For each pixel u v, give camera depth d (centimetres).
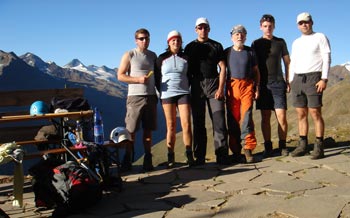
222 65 766
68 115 619
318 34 716
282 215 459
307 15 719
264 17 796
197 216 475
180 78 757
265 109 809
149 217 485
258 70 788
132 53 757
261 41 804
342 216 442
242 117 773
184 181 655
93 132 677
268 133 816
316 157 725
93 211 528
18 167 498
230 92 783
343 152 773
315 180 596
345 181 579
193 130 789
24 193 641
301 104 755
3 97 811
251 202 512
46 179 541
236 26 771
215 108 768
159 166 820
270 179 621
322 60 713
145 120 765
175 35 750
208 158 920
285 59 808
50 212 542
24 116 604
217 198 543
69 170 536
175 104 767
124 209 527
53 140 662
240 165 746
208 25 763
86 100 684
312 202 492
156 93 779
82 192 518
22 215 534
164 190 608
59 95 852
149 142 771
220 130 766
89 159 586
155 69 768
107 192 617
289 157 774
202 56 763
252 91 780
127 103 769
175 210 505
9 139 800
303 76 729
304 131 771
